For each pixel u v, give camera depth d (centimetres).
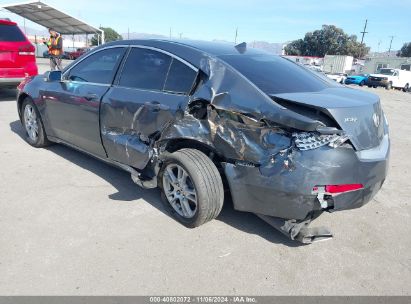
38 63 2506
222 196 316
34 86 500
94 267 270
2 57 795
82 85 424
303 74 362
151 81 356
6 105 852
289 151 267
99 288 250
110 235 312
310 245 315
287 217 284
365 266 291
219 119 298
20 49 819
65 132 461
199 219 317
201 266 279
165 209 362
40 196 377
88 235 311
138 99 355
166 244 304
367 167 279
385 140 324
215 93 301
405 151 654
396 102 1762
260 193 287
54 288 247
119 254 287
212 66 317
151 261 281
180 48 346
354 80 3456
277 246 311
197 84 320
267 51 411
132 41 393
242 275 271
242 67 318
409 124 977
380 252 312
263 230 335
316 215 304
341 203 277
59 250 288
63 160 485
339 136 265
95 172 449
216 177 310
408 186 470
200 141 310
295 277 273
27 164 465
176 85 333
